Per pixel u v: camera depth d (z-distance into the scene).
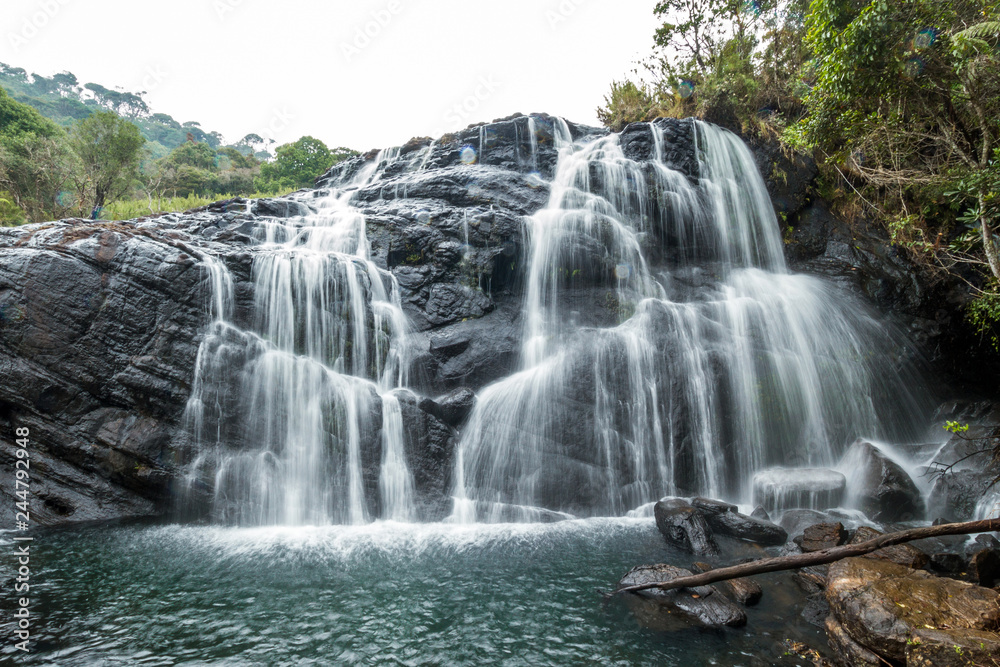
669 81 18.55
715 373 10.79
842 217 15.05
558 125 17.58
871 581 5.43
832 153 13.87
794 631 5.62
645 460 10.22
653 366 10.76
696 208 14.34
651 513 9.59
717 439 10.52
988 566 6.38
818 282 13.88
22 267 9.19
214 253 10.38
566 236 12.81
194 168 49.56
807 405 11.26
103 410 9.37
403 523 9.16
